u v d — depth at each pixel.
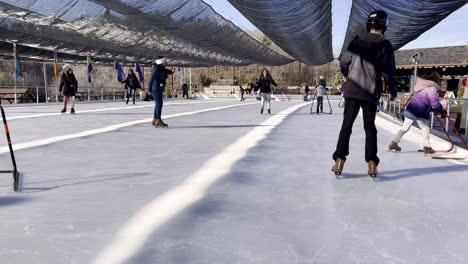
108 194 2.89
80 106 17.88
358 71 3.29
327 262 1.78
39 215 2.40
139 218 2.36
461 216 2.47
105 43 22.58
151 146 5.37
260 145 5.52
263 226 2.25
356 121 10.35
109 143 5.62
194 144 5.58
